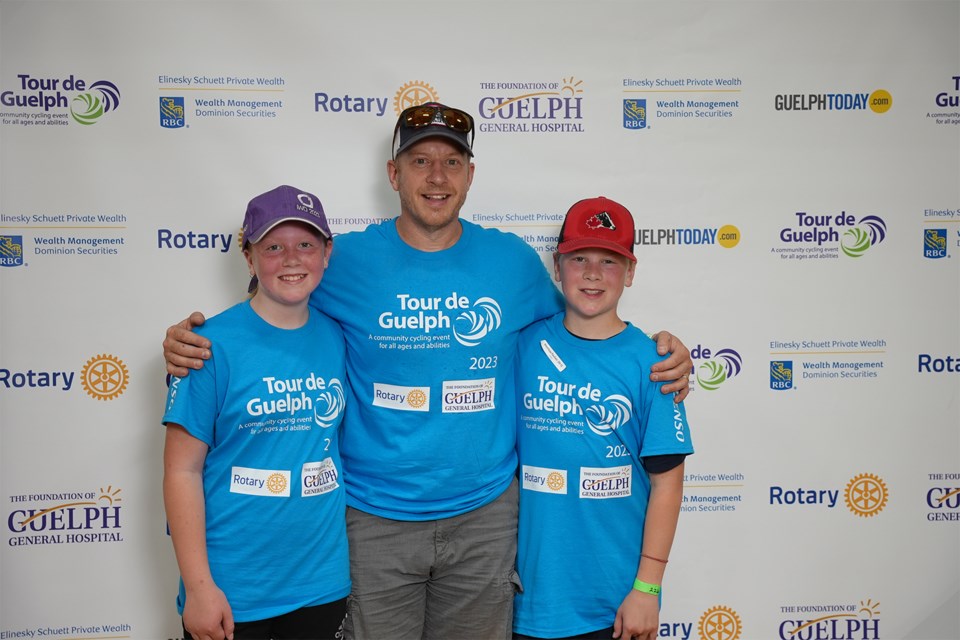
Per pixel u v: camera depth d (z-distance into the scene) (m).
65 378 1.97
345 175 2.02
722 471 2.13
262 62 1.98
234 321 1.49
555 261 1.70
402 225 1.64
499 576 1.64
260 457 1.46
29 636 1.99
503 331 1.61
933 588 2.16
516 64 2.04
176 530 1.44
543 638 1.59
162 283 1.99
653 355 1.58
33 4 1.91
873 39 2.09
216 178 1.99
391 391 1.59
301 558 1.48
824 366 2.13
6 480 1.96
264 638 1.51
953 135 2.12
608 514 1.58
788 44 2.08
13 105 1.92
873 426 2.14
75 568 2.00
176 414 1.41
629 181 2.07
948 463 2.15
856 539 2.15
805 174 2.10
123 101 1.95
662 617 2.14
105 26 1.93
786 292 2.12
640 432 1.59
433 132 1.54
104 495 2.00
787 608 2.15
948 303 2.14
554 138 2.06
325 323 1.59
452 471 1.59
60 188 1.95
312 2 1.98
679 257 2.10
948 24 2.10
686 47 2.06
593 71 2.05
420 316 1.58
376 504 1.60
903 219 2.12
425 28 2.01
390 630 1.64
